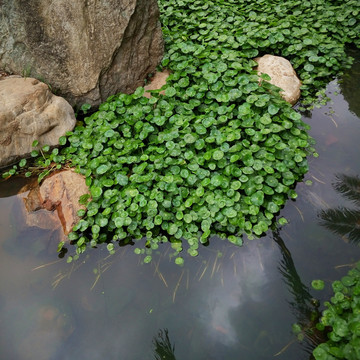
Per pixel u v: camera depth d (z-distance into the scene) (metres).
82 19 2.70
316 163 2.62
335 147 2.73
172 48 3.27
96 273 2.23
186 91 2.81
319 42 3.27
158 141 2.57
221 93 2.77
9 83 2.82
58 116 2.81
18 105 2.67
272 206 2.29
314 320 1.93
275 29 3.29
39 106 2.75
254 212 2.23
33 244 2.37
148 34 3.06
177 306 2.07
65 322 2.05
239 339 1.93
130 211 2.32
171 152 2.48
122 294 2.13
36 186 2.61
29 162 2.79
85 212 2.38
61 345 1.98
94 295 2.14
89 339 1.99
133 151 2.60
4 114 2.62
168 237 2.33
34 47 2.84
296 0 3.82
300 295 2.03
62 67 2.90
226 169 2.36
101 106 2.87
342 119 2.95
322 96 3.13
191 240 2.25
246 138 2.55
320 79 3.26
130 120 2.74
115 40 2.87
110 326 2.02
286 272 2.13
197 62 3.03
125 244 2.33
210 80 2.78
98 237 2.32
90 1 2.67
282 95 2.97
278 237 2.27
